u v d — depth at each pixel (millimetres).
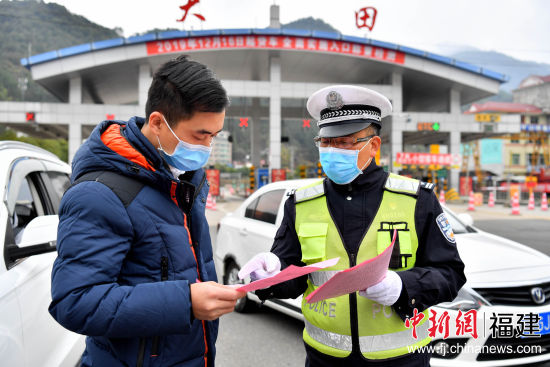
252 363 2869
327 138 1487
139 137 1106
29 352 1592
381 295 1216
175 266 1087
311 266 1040
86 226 966
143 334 944
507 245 3070
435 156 22594
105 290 938
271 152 21250
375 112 1456
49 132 24750
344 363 1401
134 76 24000
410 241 1393
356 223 1440
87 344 1139
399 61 22672
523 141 41188
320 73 25438
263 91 21344
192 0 20984
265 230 3686
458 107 25109
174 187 1128
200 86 1035
